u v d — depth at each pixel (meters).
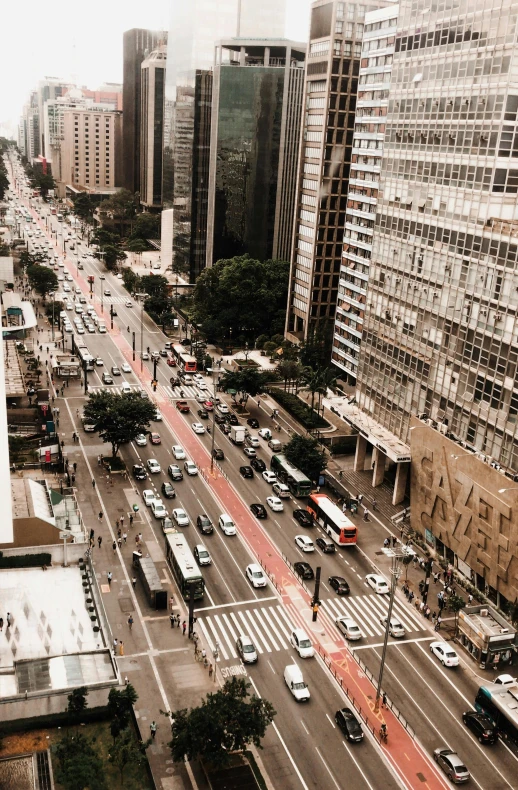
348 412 115.25
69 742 54.38
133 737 59.47
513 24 77.50
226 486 107.94
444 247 91.12
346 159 147.12
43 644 67.31
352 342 139.75
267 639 74.56
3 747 57.44
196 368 161.12
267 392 149.12
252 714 56.62
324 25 141.50
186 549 84.62
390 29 121.12
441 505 90.75
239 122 198.75
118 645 71.12
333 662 71.75
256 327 181.62
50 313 188.00
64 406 133.50
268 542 93.12
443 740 62.81
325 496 101.50
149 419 114.50
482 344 84.62
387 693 68.00
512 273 79.06
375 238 107.69
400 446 101.19
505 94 78.88
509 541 77.75
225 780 56.44
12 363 144.00
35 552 80.88
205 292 189.75
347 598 82.75
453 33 87.31
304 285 157.38
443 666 72.56
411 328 99.38
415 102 95.88
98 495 101.56
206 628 75.50
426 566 87.31
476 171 84.44
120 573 83.62
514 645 72.94
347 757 60.09
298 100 198.00
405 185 99.19
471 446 87.19
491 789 57.88
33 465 107.75
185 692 65.94
